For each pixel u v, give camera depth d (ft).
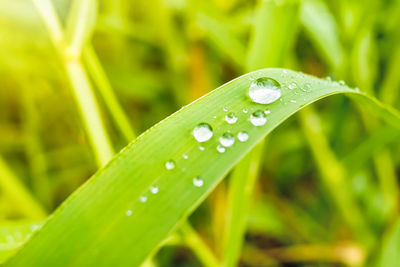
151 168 0.31
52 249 0.30
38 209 0.55
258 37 0.43
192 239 0.42
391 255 0.44
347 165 0.53
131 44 0.75
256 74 0.35
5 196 0.63
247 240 0.64
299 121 0.65
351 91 0.36
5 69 0.68
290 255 0.60
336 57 0.54
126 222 0.30
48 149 0.71
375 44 0.61
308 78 0.36
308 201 0.66
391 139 0.51
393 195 0.58
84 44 0.41
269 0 0.42
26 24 0.66
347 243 0.57
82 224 0.30
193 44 0.62
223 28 0.61
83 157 0.69
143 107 0.72
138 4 0.74
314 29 0.54
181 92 0.67
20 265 0.29
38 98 0.69
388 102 0.57
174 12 0.72
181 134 0.32
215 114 0.33
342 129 0.59
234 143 0.32
